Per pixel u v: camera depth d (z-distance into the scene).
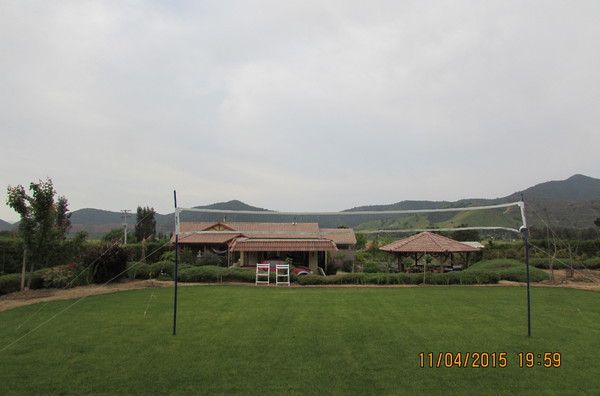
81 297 16.38
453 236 47.19
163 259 29.38
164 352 8.88
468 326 11.27
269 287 20.42
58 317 12.47
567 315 12.81
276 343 9.56
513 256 33.38
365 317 12.47
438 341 9.73
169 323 11.62
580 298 16.31
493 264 26.62
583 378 7.39
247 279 22.67
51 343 9.59
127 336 10.20
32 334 10.42
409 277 21.77
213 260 30.72
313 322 11.75
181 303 14.96
